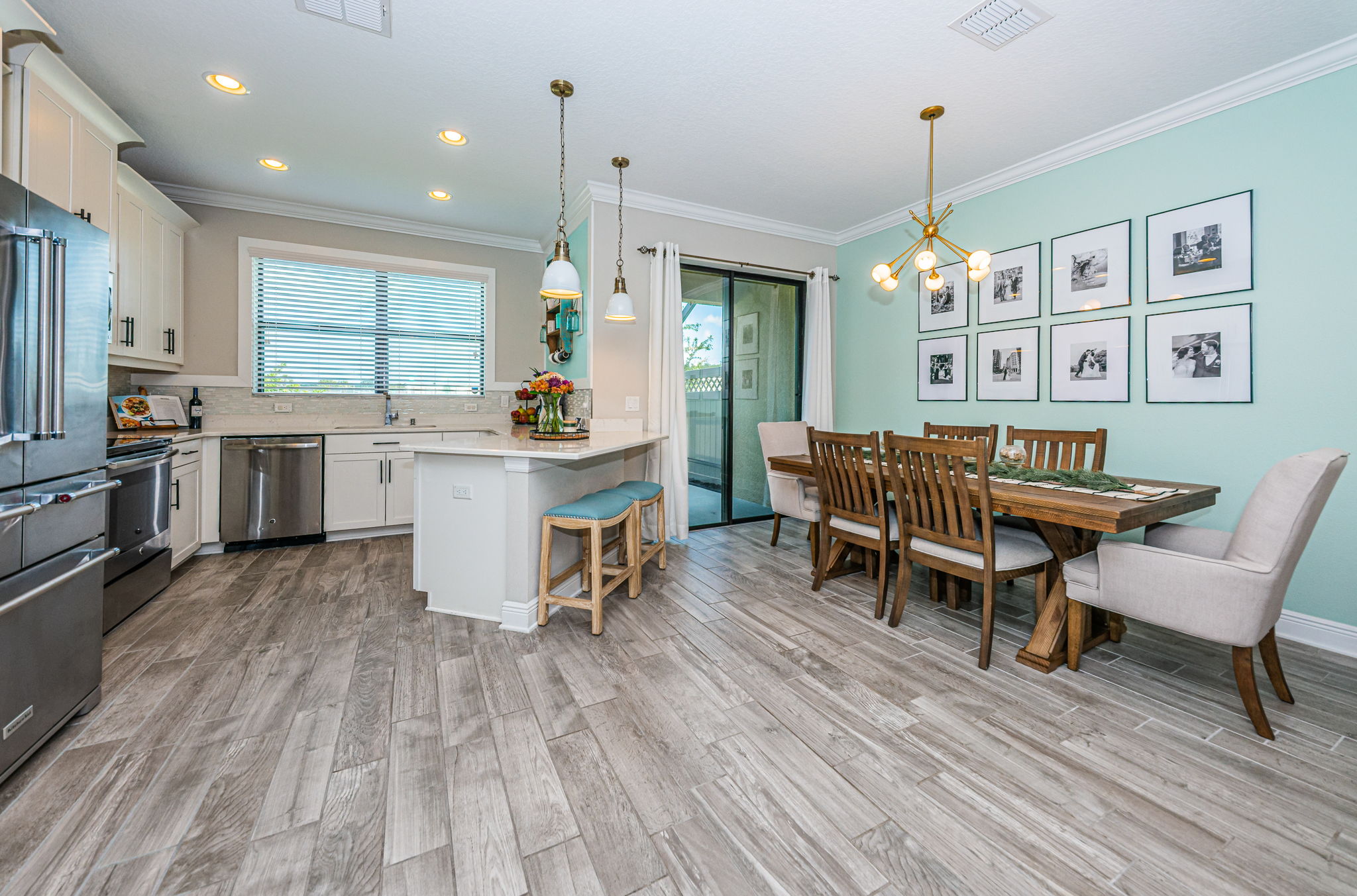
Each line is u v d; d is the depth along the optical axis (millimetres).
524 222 4512
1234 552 1763
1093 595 1987
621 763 1539
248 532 3643
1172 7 2059
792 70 2475
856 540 2779
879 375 4516
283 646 2258
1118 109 2775
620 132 3043
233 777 1454
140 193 3186
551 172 3566
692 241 4215
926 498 2396
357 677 2002
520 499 2430
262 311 4219
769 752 1599
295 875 1154
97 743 1587
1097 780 1488
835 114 2846
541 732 1678
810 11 2094
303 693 1885
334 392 4434
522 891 1128
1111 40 2256
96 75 2531
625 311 3201
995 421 3664
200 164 3449
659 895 1124
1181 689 1980
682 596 2914
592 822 1320
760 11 2096
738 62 2420
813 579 3195
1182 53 2334
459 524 2586
